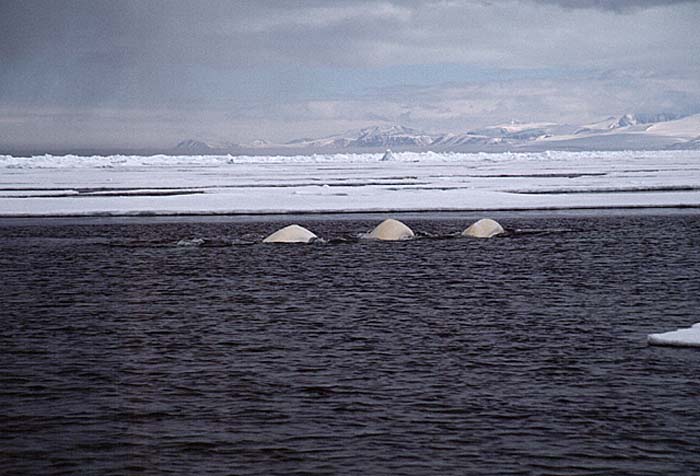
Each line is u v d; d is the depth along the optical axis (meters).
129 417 21.44
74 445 19.66
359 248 55.28
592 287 40.03
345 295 38.41
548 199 89.94
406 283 41.50
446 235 61.44
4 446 19.64
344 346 28.47
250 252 53.91
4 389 23.83
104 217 78.44
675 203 83.69
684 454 18.86
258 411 21.77
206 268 47.25
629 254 51.53
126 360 26.91
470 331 30.62
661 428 20.34
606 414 21.31
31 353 27.92
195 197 95.19
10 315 34.41
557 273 44.31
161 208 82.69
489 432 20.17
